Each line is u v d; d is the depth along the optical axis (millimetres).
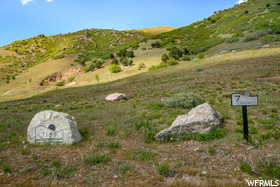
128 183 3959
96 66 69062
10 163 5176
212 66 32344
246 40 53531
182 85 20781
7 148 6445
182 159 5016
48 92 44156
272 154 4824
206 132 6453
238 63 29703
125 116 10422
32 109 17031
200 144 5922
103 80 51281
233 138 6070
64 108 15641
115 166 4797
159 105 12102
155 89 21375
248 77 19531
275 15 67375
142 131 7656
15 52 126438
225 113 9094
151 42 95375
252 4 112000
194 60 48156
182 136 6504
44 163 5148
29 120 11570
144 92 20375
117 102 16109
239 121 7508
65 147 6340
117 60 69000
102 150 6023
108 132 7738
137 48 89375
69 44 129500
